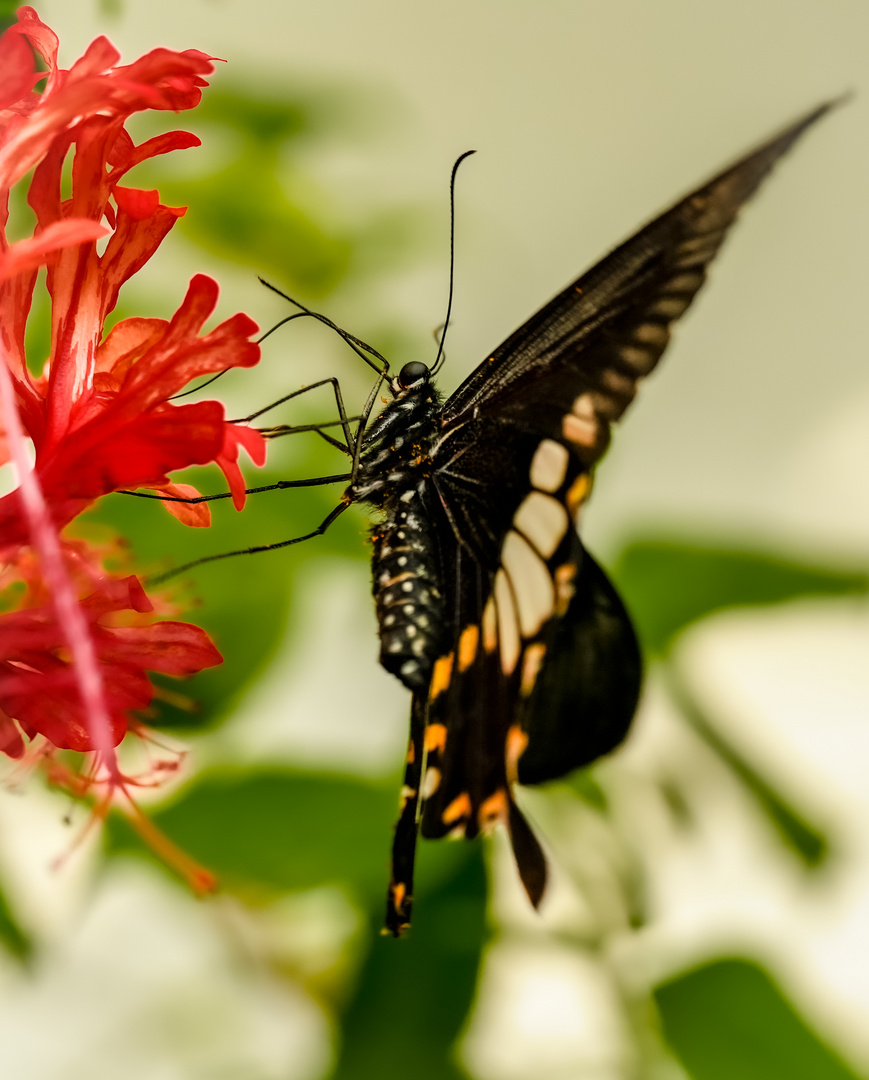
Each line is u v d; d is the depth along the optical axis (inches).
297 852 16.6
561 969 18.1
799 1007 16.8
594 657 16.4
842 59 22.6
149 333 14.8
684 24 22.4
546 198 22.5
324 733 19.0
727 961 16.8
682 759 17.7
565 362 16.1
